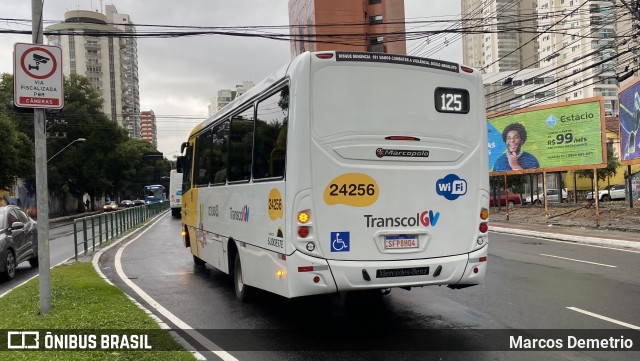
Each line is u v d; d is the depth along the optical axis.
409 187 5.93
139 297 8.37
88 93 61.09
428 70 6.12
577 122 21.47
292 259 5.58
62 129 58.44
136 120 109.06
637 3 20.00
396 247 5.86
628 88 22.50
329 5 64.69
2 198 45.78
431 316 6.79
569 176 53.00
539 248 14.57
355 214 5.71
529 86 54.56
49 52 6.77
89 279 9.65
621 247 14.64
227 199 8.18
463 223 6.20
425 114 6.06
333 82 5.73
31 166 40.91
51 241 21.73
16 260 11.73
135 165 73.31
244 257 7.25
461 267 6.13
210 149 9.60
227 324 6.58
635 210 23.84
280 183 5.85
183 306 7.66
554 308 7.14
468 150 6.28
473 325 6.33
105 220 17.61
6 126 36.28
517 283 9.02
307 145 5.59
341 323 6.54
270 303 7.73
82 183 62.50
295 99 5.64
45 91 6.75
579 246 15.06
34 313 6.82
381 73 5.90
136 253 14.69
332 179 5.66
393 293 8.23
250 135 7.06
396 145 5.89
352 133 5.74
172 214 38.75
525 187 56.84
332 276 5.61
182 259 13.16
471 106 6.35
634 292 8.20
